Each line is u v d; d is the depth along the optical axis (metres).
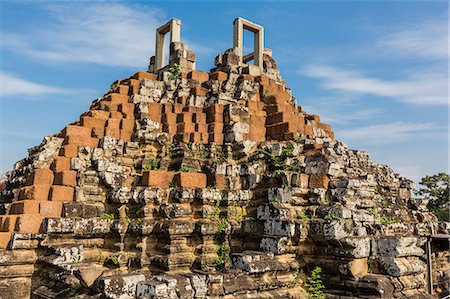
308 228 10.36
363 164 15.38
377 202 13.20
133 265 11.58
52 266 10.52
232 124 14.73
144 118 15.06
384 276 9.47
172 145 14.58
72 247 10.63
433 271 13.60
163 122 15.48
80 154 13.35
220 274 8.82
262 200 12.06
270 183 12.08
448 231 15.33
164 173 12.67
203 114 15.56
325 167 11.55
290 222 10.31
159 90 17.19
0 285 10.48
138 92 16.95
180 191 12.05
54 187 12.14
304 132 15.19
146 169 13.88
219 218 12.17
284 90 18.38
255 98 16.72
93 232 11.88
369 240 9.98
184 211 11.87
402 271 9.52
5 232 11.10
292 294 9.76
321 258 10.26
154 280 8.12
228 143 14.40
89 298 8.07
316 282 9.92
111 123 14.81
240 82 17.05
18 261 10.73
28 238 11.02
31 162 14.06
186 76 17.86
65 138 13.88
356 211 10.70
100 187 12.88
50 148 13.80
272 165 12.94
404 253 9.83
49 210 11.76
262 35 20.03
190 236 11.73
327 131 17.61
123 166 13.66
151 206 12.13
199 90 16.59
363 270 9.80
